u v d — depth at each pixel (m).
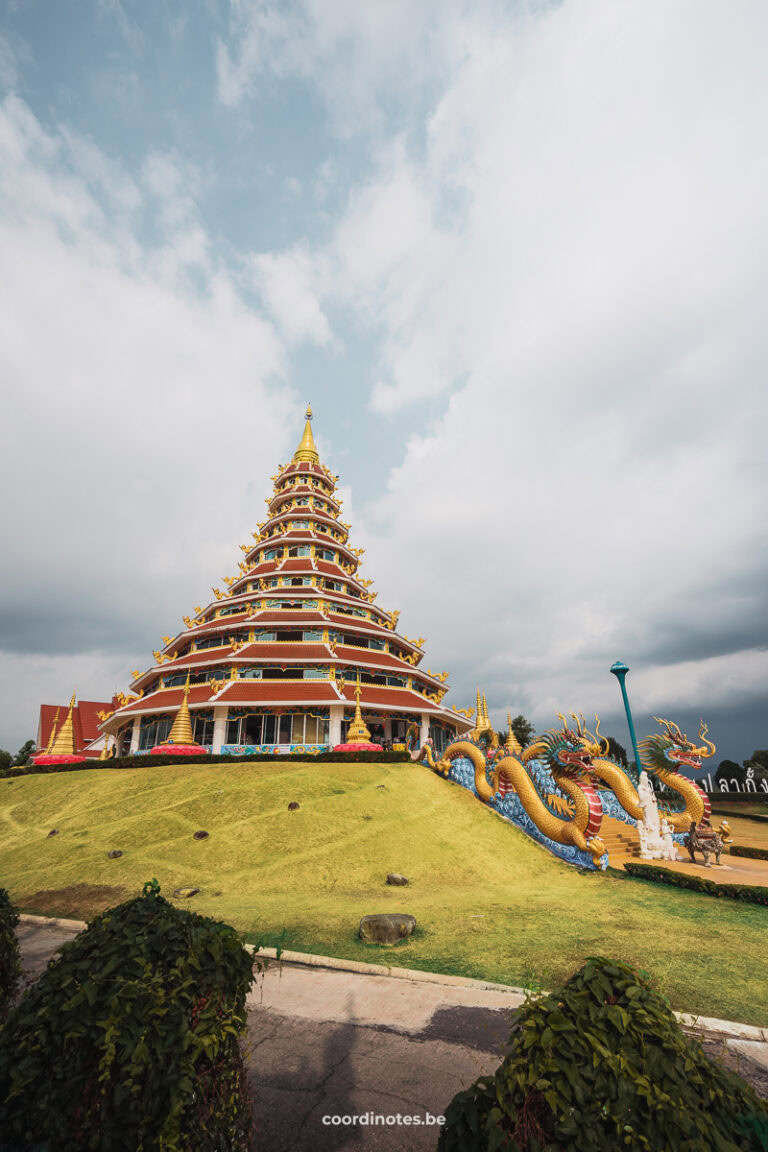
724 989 9.05
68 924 13.85
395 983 9.70
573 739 19.34
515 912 13.70
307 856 18.84
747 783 46.38
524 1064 3.31
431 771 29.89
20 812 26.75
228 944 4.43
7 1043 3.70
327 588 48.34
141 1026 3.66
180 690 40.28
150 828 21.72
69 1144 3.37
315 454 62.16
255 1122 5.77
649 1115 2.95
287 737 36.50
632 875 17.69
